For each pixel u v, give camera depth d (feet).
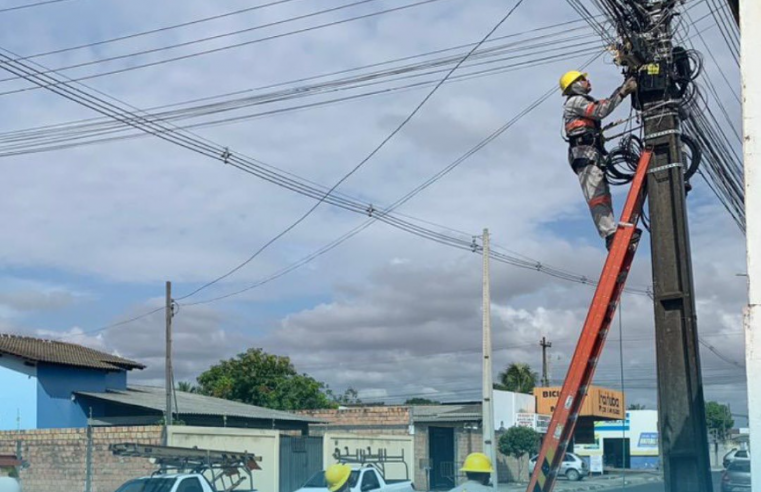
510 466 156.66
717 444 249.96
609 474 197.57
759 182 16.66
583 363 26.61
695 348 27.09
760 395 15.92
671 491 26.84
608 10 30.22
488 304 92.32
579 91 31.01
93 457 88.79
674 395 27.14
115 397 121.39
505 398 168.76
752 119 16.92
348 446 107.04
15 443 92.68
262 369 188.14
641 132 29.76
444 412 160.15
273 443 94.53
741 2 17.35
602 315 26.81
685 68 29.60
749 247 16.49
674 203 27.78
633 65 29.25
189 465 65.98
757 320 16.15
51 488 90.58
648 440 229.45
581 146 30.53
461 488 27.20
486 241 93.25
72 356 128.06
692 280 27.53
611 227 29.81
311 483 77.56
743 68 17.16
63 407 121.60
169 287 110.93
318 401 193.57
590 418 184.34
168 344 109.40
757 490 15.71
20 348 122.21
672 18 30.17
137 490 58.44
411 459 121.80
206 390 189.57
